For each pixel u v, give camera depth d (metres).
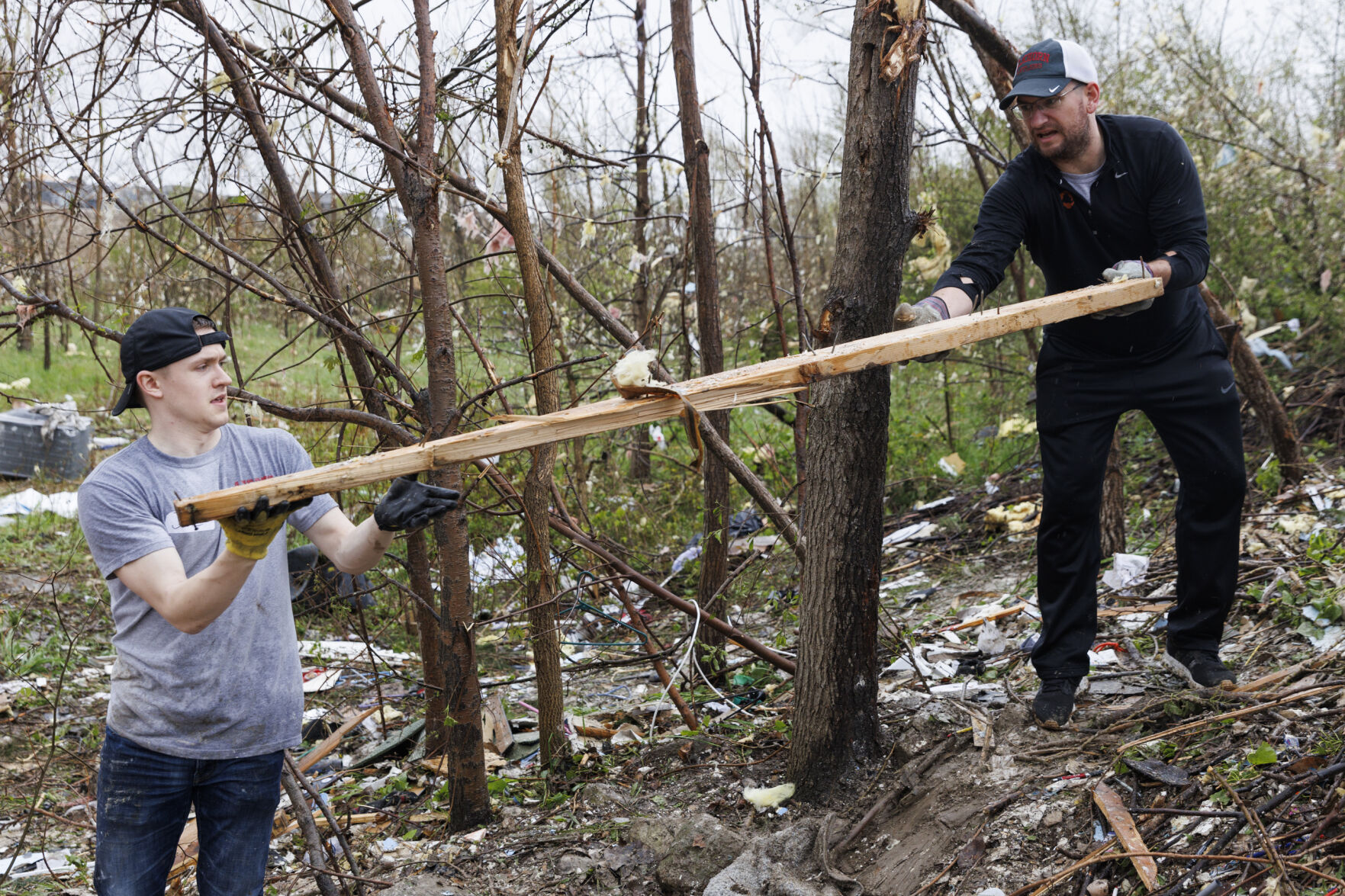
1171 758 2.55
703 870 2.57
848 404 2.74
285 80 3.22
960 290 2.60
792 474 6.44
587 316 6.27
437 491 1.88
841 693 2.84
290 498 1.61
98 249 3.32
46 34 2.88
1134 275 2.27
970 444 7.12
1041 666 2.99
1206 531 2.91
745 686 4.20
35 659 4.77
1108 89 7.09
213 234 3.60
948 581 5.18
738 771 3.19
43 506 6.94
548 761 3.44
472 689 2.98
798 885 2.43
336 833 2.76
